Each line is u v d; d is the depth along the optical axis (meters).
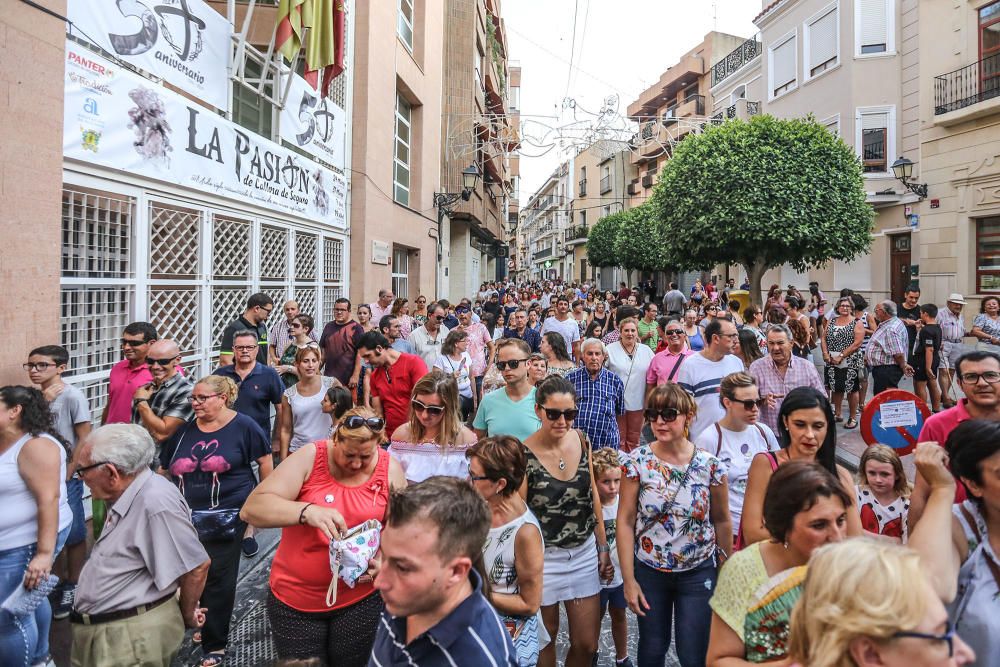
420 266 15.97
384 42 12.20
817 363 8.60
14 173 4.09
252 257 7.79
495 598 2.55
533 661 2.60
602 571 3.38
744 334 6.28
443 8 18.41
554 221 66.00
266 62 7.52
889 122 19.03
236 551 3.71
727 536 3.11
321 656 2.70
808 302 14.62
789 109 22.70
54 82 4.40
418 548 1.65
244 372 5.17
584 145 18.17
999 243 15.34
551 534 3.11
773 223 16.75
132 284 5.63
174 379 4.27
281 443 5.26
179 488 3.67
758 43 27.61
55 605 4.04
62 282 4.82
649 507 3.04
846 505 1.89
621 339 6.45
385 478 2.83
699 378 5.33
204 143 6.59
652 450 3.16
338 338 7.63
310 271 9.75
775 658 1.83
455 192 19.25
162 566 2.72
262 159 7.89
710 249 18.84
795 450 2.79
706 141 18.38
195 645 3.80
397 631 1.75
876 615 1.24
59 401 4.08
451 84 19.42
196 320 6.70
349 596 2.70
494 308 14.05
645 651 3.04
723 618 1.95
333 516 2.55
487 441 2.68
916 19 18.17
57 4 4.41
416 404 3.73
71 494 4.13
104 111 5.11
